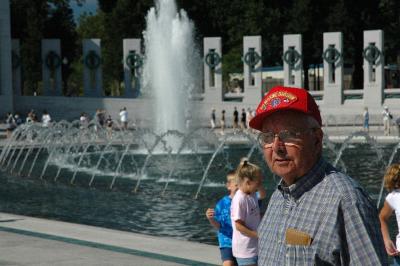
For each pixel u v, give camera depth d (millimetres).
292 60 58969
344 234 3879
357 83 78188
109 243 12586
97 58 62375
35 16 82375
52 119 62250
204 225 16031
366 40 57594
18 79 64062
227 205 8734
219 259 11070
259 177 8188
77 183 25391
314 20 75750
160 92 52562
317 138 4125
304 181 4047
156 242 12648
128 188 23562
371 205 3902
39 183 25859
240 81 97750
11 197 21891
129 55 61406
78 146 40375
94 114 61438
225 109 60031
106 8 85750
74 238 13125
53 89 63062
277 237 4129
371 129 55781
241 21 77875
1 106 61750
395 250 8352
